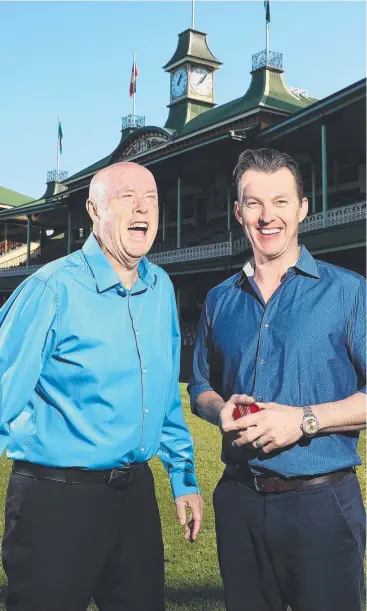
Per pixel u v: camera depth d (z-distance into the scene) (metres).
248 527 2.90
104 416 2.97
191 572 4.99
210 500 6.89
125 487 3.07
